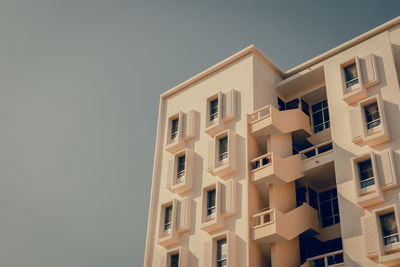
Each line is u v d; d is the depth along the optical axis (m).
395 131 31.62
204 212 35.91
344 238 30.16
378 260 28.20
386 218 29.20
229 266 31.97
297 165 35.28
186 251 35.34
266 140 36.78
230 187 35.06
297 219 33.19
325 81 37.38
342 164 32.81
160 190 39.94
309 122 39.34
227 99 39.44
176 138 40.94
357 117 33.31
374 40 36.22
